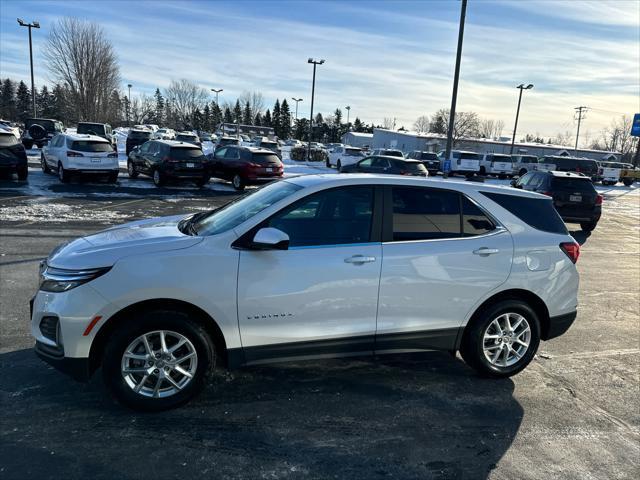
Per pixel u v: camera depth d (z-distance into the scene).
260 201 4.02
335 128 118.38
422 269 3.88
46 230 9.97
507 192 4.34
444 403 3.86
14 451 2.99
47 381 3.86
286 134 119.25
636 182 46.09
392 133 75.06
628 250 11.50
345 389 4.00
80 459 2.96
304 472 2.95
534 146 71.94
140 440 3.17
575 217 13.59
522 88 53.47
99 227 10.62
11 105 103.81
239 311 3.52
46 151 19.06
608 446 3.40
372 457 3.13
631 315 6.40
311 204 3.77
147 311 3.40
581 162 36.22
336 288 3.69
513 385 4.23
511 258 4.14
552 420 3.70
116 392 3.39
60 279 3.33
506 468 3.09
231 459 3.03
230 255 3.49
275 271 3.55
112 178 18.83
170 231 3.89
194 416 3.48
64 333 3.26
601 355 5.00
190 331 3.45
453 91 20.06
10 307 5.43
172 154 18.28
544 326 4.42
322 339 3.73
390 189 3.97
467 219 4.12
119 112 78.00
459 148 69.06
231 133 84.94
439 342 4.06
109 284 3.27
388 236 3.87
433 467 3.06
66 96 58.78
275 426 3.41
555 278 4.30
